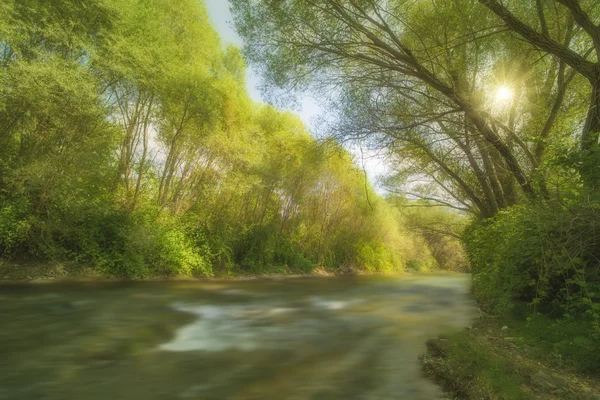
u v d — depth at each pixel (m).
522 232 5.76
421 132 8.90
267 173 19.61
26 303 8.27
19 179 11.09
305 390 4.02
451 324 7.42
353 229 30.48
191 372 4.54
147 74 13.70
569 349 4.44
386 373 4.56
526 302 7.01
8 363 4.64
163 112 15.66
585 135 6.44
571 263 4.68
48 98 10.60
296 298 11.70
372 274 29.17
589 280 5.00
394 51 8.20
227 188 17.62
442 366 4.63
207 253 17.67
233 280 17.08
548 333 5.14
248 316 8.29
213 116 15.75
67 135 11.77
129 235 13.82
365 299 11.66
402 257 38.34
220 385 4.14
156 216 16.00
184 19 16.33
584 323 4.83
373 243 32.72
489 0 6.73
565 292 5.77
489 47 8.69
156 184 17.08
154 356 5.14
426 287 16.39
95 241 13.37
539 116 10.27
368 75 8.95
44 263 12.23
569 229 4.79
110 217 14.04
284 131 21.72
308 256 26.59
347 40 8.62
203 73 15.60
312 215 26.73
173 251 15.57
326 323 7.60
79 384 4.07
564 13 8.84
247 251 20.83
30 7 10.70
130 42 12.86
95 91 12.05
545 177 6.20
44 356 4.95
